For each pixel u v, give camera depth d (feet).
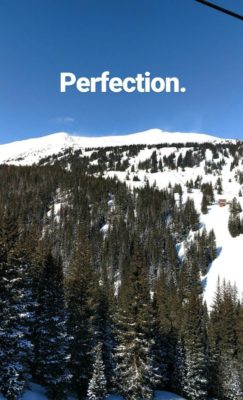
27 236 186.60
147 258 493.36
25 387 126.52
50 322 139.95
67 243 478.18
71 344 154.71
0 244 119.96
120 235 528.63
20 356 121.60
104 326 183.62
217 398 230.48
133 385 157.28
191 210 608.19
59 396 135.44
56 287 145.38
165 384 215.10
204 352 234.99
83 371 156.04
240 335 257.55
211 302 417.69
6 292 118.21
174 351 216.33
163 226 579.07
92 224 585.22
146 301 169.58
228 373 229.66
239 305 318.86
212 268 491.72
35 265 150.51
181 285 399.65
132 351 161.99
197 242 528.63
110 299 211.82
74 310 159.12
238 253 502.79
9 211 131.54
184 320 242.99
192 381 202.39
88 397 150.20
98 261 480.64
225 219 606.55
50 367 136.67
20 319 122.93
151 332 175.83
